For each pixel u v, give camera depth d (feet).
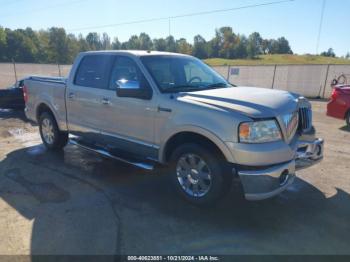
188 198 12.48
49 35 287.48
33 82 20.66
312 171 16.62
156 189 14.21
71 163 17.69
